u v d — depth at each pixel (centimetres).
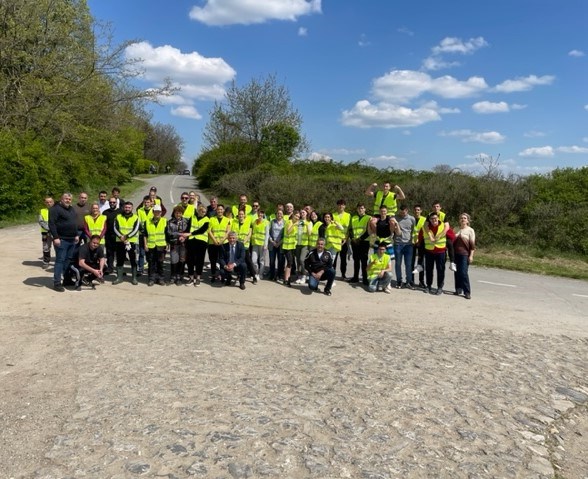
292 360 619
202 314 866
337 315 907
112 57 2867
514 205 2069
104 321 784
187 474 356
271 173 3189
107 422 430
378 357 648
